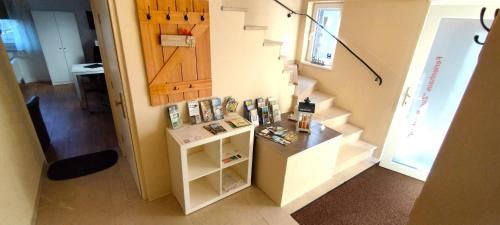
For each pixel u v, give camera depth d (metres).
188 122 2.19
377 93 2.98
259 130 2.46
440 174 0.65
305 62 3.79
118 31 1.65
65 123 3.84
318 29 3.63
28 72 6.40
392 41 2.74
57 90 5.80
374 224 2.14
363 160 3.10
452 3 2.31
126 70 1.76
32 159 2.34
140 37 1.73
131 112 1.92
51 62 6.17
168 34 1.79
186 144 1.84
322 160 2.42
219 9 1.98
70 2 6.11
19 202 1.79
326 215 2.21
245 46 2.27
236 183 2.41
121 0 1.59
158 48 1.80
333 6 3.35
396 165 2.92
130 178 2.53
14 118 2.15
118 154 2.93
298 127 2.48
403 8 2.58
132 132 1.98
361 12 2.95
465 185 0.59
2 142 1.76
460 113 0.59
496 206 0.53
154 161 2.15
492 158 0.53
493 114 0.53
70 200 2.21
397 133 2.88
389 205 2.37
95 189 2.35
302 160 2.20
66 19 6.07
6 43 5.93
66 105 4.70
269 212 2.20
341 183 2.65
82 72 4.38
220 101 2.29
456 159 0.61
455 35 2.41
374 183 2.69
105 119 4.01
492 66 0.53
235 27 2.13
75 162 2.75
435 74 2.61
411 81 2.68
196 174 2.05
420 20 2.49
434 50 2.56
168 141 2.08
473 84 0.56
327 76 3.49
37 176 2.34
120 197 2.27
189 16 1.83
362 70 3.07
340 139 2.48
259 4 3.17
